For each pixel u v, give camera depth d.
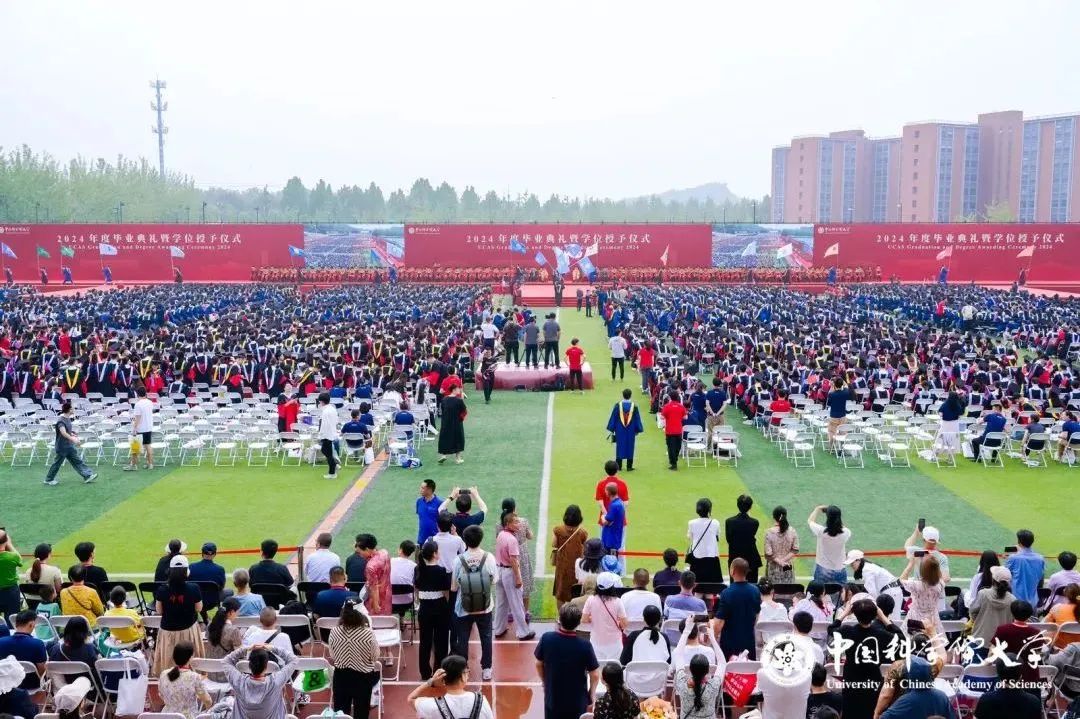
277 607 13.11
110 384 30.64
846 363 32.69
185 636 11.44
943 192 171.50
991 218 159.12
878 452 25.92
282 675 9.39
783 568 13.63
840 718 9.48
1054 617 11.57
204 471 23.94
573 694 9.45
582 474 23.41
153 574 16.56
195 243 86.88
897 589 12.34
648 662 10.12
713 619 11.30
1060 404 27.64
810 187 189.62
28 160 140.62
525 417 30.67
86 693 10.33
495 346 41.16
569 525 13.73
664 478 23.06
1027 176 167.25
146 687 10.73
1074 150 159.50
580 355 35.25
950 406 24.69
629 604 11.70
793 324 47.75
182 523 19.50
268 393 31.27
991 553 12.38
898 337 41.78
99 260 86.56
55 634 11.81
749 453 25.81
